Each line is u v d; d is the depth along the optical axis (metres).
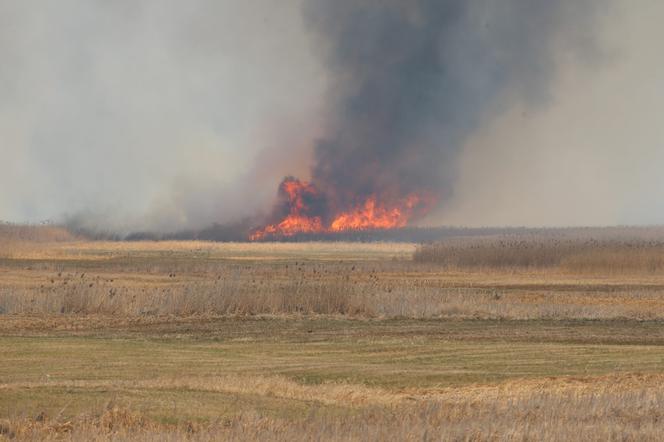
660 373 79.31
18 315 119.81
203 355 90.12
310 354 91.88
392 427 52.38
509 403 61.66
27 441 48.50
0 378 73.62
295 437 49.59
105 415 53.41
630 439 51.22
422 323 118.19
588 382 74.75
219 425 52.06
